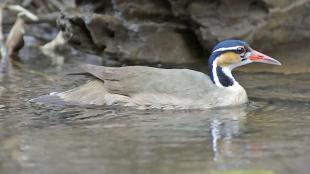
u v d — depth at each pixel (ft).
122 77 53.62
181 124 47.93
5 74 63.52
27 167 38.40
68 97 53.36
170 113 51.19
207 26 65.98
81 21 69.00
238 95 53.88
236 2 65.72
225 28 65.92
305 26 68.33
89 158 39.96
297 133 45.29
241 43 55.83
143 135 44.98
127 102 52.54
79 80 60.85
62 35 73.31
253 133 45.44
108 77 53.67
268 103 53.83
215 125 47.62
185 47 68.59
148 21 67.97
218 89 53.93
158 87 53.01
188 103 52.49
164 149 41.83
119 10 67.97
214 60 55.26
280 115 50.19
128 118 49.55
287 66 64.59
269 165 38.70
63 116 49.75
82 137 44.42
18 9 77.00
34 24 79.77
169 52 68.03
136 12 67.67
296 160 39.52
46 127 46.91
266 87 58.39
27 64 68.08
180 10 66.85
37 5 81.66
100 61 69.77
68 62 68.90
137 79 53.42
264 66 65.05
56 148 42.04
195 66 66.54
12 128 46.60
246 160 39.63
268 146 42.42
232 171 37.68
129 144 42.93
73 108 51.83
